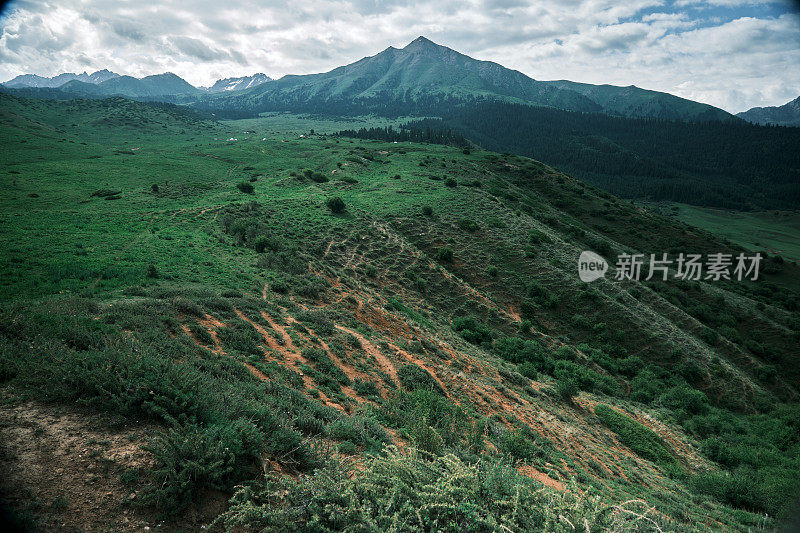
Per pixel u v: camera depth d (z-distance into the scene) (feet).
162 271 75.41
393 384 54.49
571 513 14.47
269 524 13.67
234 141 604.49
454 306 137.90
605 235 347.97
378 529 12.84
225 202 187.32
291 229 150.30
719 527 39.47
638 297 181.06
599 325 146.20
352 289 104.63
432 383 57.06
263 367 42.14
